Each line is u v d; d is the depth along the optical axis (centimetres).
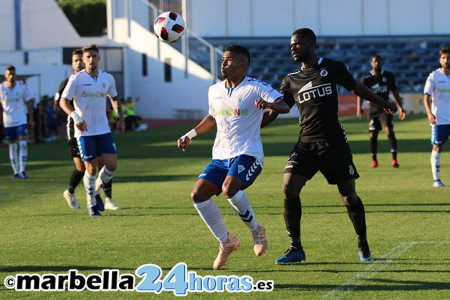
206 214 1516
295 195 1577
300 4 11319
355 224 1594
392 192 2688
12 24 9600
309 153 1585
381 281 1422
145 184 3125
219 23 11169
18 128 3516
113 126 7188
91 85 2266
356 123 7394
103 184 2366
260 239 1560
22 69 7775
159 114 9975
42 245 1836
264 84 1562
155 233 1975
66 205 2584
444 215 2162
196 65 9769
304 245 1770
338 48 10950
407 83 10500
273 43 10825
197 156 4416
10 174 3700
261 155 1571
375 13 11431
